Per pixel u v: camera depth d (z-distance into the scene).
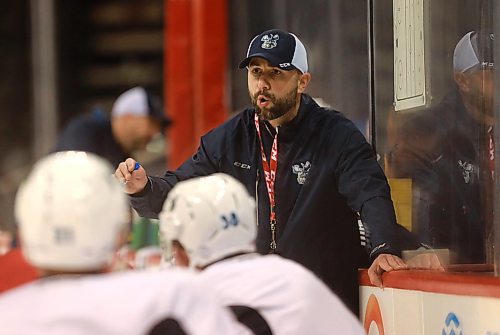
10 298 5.82
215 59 20.72
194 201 7.34
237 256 7.45
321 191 10.26
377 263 9.61
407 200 10.55
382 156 11.04
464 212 9.70
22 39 37.06
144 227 16.58
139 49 38.38
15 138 36.72
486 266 9.35
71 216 5.79
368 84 11.43
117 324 5.57
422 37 10.05
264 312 7.35
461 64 9.59
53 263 5.80
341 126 10.26
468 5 9.47
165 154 28.03
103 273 5.96
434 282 8.52
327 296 7.55
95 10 38.12
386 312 9.60
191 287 5.83
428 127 10.20
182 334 5.69
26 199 5.90
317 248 10.32
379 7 11.04
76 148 17.03
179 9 21.73
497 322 7.50
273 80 10.07
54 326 5.61
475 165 9.53
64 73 36.66
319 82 13.77
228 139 10.62
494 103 8.84
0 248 13.75
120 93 37.94
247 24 18.44
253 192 10.49
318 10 13.78
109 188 5.97
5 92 36.97
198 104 21.11
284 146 10.34
